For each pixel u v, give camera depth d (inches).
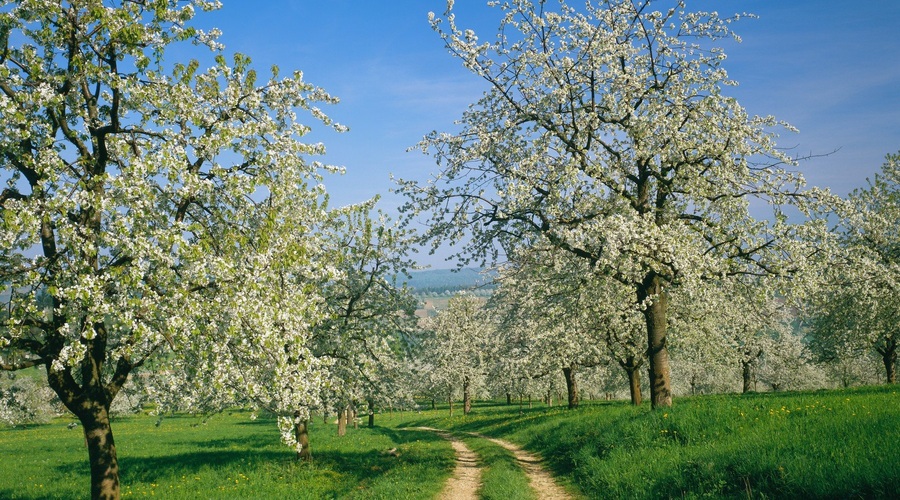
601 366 1433.3
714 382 2331.4
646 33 669.3
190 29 423.8
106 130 429.7
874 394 633.0
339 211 784.9
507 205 619.2
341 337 767.1
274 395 479.5
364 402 852.6
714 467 400.2
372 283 810.8
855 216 626.5
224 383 441.7
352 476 741.3
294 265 462.0
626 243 568.7
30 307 376.5
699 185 636.7
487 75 663.1
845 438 383.6
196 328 391.5
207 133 462.6
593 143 672.4
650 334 690.8
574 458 620.4
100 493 451.8
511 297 1011.3
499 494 490.3
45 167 381.7
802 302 729.6
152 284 414.3
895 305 939.3
